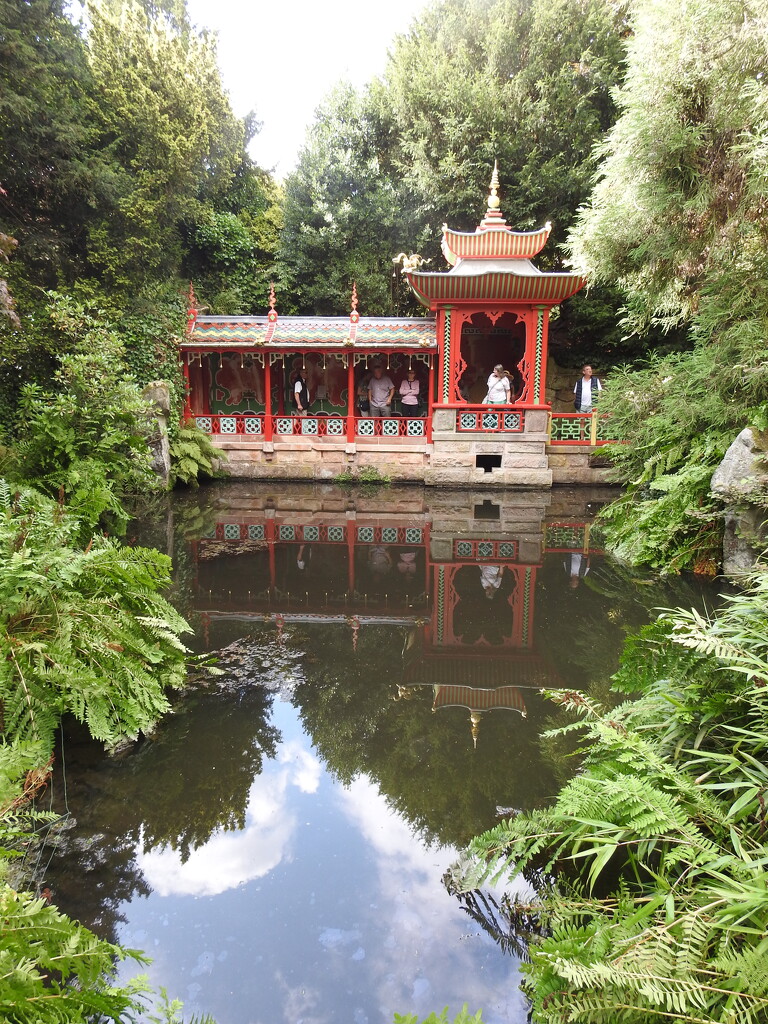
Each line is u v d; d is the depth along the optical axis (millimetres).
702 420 8102
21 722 2947
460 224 19969
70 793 3117
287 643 5227
